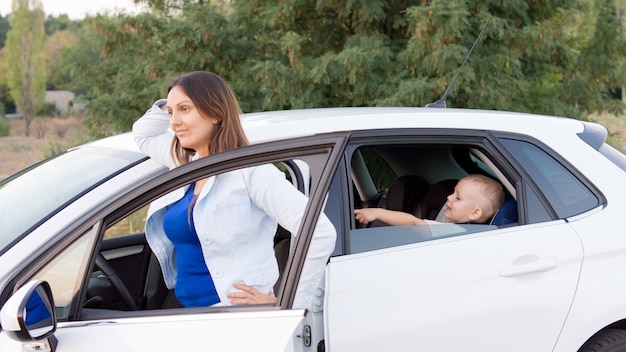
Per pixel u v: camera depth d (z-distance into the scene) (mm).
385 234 2783
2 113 38656
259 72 8602
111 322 2477
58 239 2428
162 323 2502
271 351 2461
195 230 2660
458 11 7902
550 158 3043
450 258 2762
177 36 8930
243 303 2611
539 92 9984
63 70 11375
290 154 2637
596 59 9984
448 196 3295
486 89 8461
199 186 2705
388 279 2648
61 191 2758
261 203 2613
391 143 2879
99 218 2459
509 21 9070
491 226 2963
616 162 3172
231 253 2656
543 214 2938
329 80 8445
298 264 2508
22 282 2371
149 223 2799
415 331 2635
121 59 9906
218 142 2721
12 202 2850
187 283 2730
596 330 2867
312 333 2514
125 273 3631
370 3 8875
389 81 8609
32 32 36406
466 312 2709
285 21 9305
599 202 3014
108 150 3014
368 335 2572
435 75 8672
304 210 2564
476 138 2992
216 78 2734
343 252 2662
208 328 2500
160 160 2775
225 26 9359
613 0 10133
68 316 2443
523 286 2797
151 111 2885
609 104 10297
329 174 2588
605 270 2889
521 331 2777
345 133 2754
